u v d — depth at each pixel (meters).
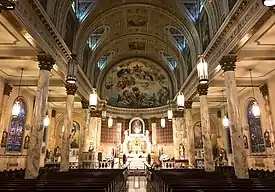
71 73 9.57
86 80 18.78
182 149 22.08
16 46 10.66
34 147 9.77
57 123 23.88
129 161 24.67
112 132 27.80
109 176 8.45
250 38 9.43
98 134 23.50
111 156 23.27
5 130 14.75
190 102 19.73
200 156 21.70
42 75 10.57
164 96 28.75
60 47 12.55
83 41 17.48
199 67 7.97
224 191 4.99
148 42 24.12
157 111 28.75
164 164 21.44
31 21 8.97
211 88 17.25
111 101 28.86
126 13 19.25
